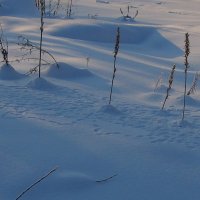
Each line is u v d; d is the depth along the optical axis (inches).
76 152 170.4
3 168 152.9
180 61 394.0
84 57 347.9
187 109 239.8
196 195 146.7
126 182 151.3
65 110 218.8
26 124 194.9
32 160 160.6
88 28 489.1
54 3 725.3
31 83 253.4
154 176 156.8
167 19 669.9
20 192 140.2
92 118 210.8
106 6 792.9
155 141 188.1
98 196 141.8
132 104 239.3
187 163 169.3
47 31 480.1
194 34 526.0
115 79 287.7
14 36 431.2
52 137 183.2
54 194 140.9
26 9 617.3
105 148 176.2
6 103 221.1
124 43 485.7
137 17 677.3
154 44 486.9
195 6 903.7
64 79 277.4
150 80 295.1
